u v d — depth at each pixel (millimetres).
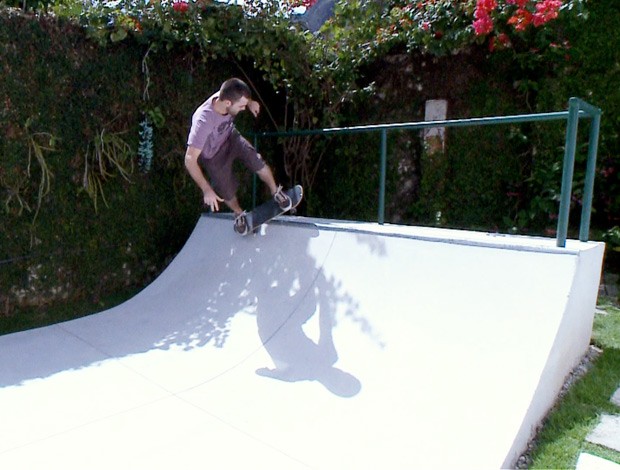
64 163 3666
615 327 3016
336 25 4965
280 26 4492
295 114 5070
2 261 3418
